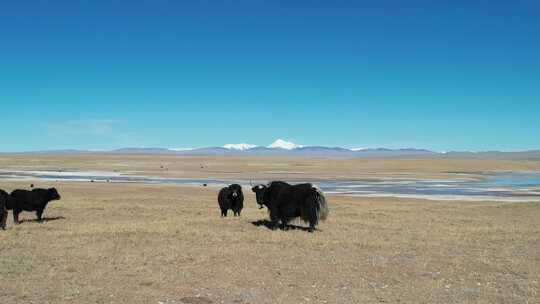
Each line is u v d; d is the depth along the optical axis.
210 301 10.91
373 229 21.09
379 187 62.34
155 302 10.77
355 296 11.45
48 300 10.73
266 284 12.24
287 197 20.11
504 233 20.66
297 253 15.59
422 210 31.25
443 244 17.62
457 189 59.91
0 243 16.27
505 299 11.36
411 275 13.36
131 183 63.88
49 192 22.47
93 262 13.92
